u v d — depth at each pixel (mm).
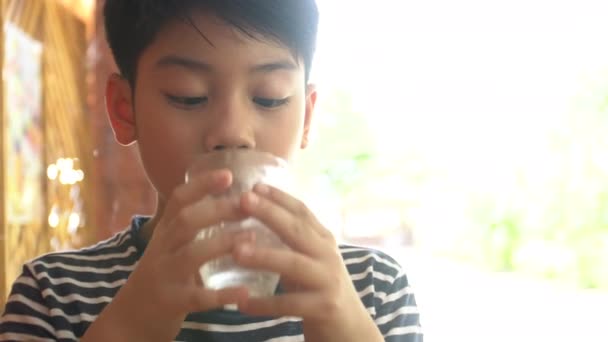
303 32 666
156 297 502
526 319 3590
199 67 627
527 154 5129
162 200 725
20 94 2535
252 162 549
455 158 5625
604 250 4508
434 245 5555
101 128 3096
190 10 627
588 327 3402
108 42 761
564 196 4781
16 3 2473
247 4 623
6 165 2195
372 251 829
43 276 743
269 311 506
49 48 2830
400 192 5699
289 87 651
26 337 711
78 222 3025
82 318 723
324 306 514
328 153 5676
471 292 4203
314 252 520
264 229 521
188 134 629
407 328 779
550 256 4719
